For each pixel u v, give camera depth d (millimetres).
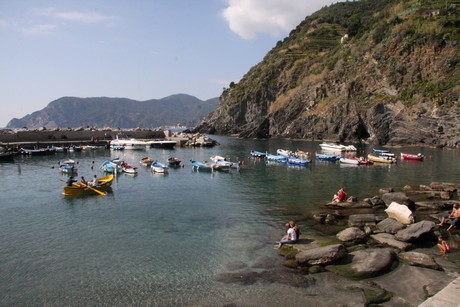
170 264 22047
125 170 59375
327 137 139250
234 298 17859
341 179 53750
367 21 181750
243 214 33125
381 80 130125
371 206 34281
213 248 24547
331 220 29531
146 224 30250
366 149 105562
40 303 17781
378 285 18688
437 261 21484
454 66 114125
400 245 23469
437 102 108625
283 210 34406
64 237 27141
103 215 33125
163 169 59562
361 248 23250
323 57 173500
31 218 32125
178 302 17656
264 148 111250
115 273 20922
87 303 17750
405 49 126188
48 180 51844
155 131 136375
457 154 89750
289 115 158750
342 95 141500
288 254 22875
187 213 33656
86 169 63844
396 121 118125
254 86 189625
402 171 62094
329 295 17859
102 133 120312
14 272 21156
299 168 66688
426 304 14297
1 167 65688
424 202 34469
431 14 132625
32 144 97125
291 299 17594
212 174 58688
